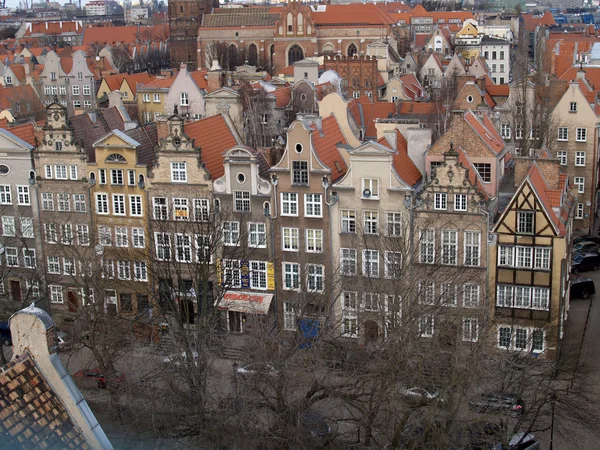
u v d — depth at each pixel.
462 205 76.44
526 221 75.12
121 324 78.88
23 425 34.66
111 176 87.50
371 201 79.00
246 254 79.31
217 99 121.19
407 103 134.00
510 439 59.75
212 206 84.25
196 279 72.94
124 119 111.06
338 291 78.94
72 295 92.00
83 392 72.19
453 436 58.31
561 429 65.31
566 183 83.88
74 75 194.88
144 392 62.09
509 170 94.75
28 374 35.94
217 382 71.94
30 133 93.50
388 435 58.38
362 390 62.22
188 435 59.25
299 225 81.81
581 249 108.38
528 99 121.88
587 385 66.19
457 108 125.56
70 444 35.50
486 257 76.38
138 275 86.25
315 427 62.53
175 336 70.44
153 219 86.38
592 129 115.50
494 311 77.12
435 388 58.19
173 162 85.00
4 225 92.00
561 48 187.00
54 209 90.12
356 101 130.75
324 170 79.75
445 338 67.88
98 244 85.25
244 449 58.56
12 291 93.25
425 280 66.50
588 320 88.06
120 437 60.69
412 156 86.12
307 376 65.38
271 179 81.50
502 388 63.00
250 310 77.56
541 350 76.00
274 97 131.38
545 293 75.88
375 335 74.94
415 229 77.88
